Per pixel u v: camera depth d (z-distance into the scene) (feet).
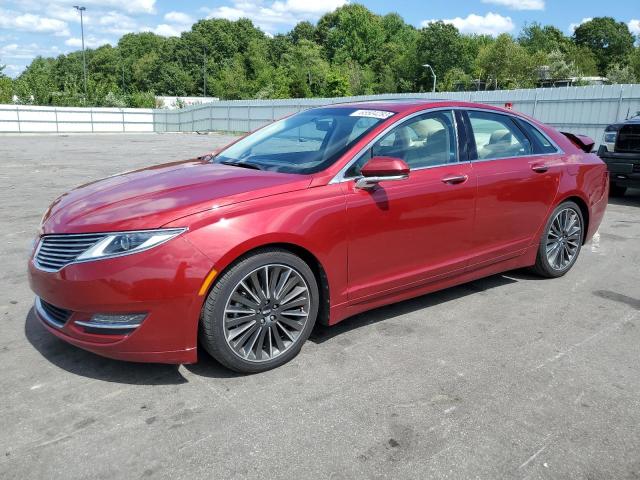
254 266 10.24
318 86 329.93
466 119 13.99
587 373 10.92
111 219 9.87
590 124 72.95
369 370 10.95
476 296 15.16
